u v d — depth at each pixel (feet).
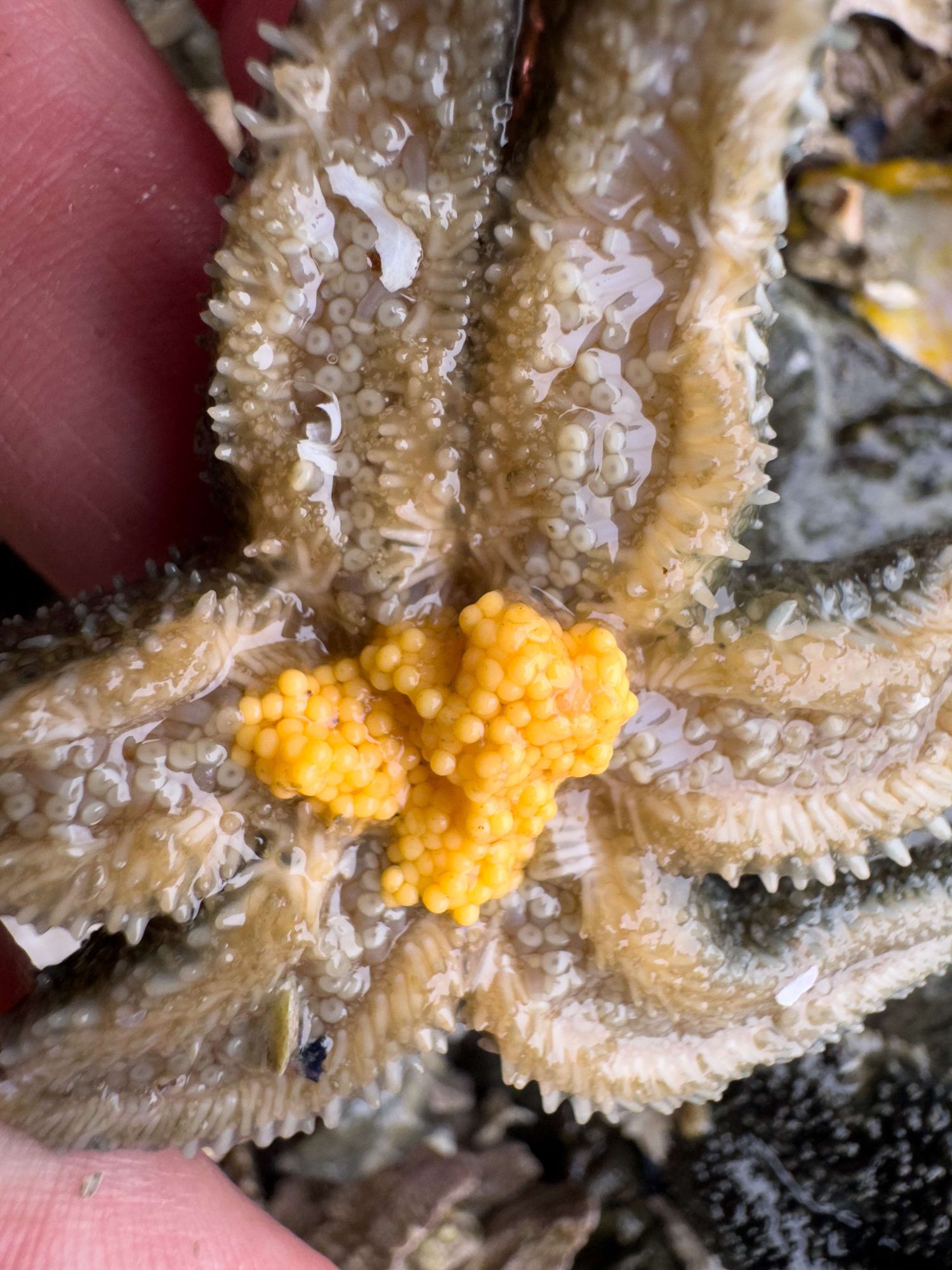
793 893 0.15
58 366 0.15
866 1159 0.18
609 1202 0.19
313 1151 0.18
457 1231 0.18
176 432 0.15
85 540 0.16
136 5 0.17
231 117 0.18
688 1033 0.15
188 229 0.15
